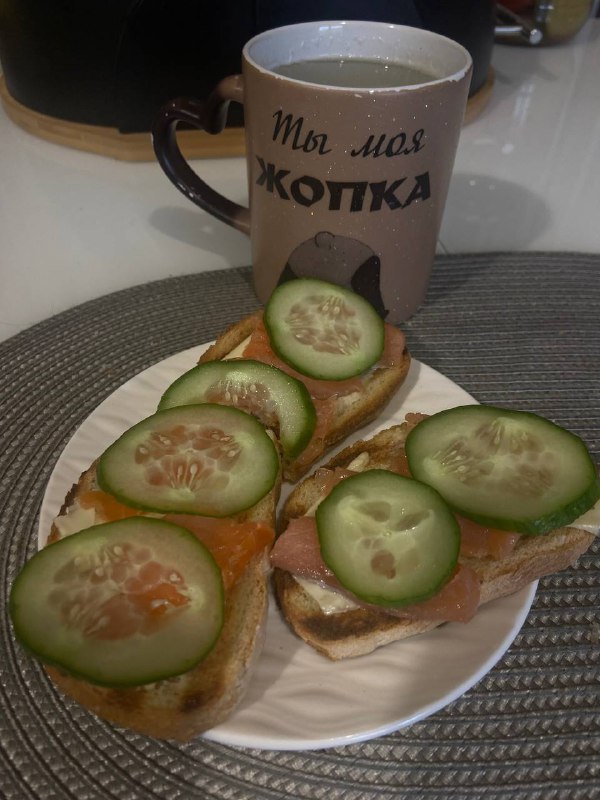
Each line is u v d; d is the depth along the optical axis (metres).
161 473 0.18
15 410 0.24
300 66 0.25
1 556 0.19
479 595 0.17
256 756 0.16
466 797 0.15
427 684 0.16
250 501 0.18
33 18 0.34
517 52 0.54
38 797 0.15
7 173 0.36
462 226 0.35
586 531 0.19
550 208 0.37
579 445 0.19
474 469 0.19
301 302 0.23
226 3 0.32
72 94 0.37
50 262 0.31
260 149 0.23
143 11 0.32
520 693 0.17
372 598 0.16
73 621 0.15
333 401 0.23
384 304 0.27
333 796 0.15
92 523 0.17
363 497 0.18
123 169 0.38
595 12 0.58
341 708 0.16
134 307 0.29
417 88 0.21
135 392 0.23
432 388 0.24
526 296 0.31
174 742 0.16
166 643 0.15
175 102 0.26
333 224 0.24
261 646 0.17
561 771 0.16
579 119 0.45
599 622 0.19
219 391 0.21
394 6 0.35
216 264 0.32
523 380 0.27
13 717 0.16
